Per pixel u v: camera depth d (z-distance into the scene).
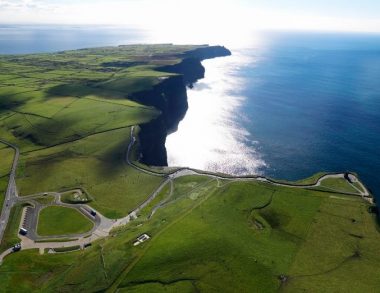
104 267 90.56
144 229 105.00
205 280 84.25
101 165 153.62
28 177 145.38
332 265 89.50
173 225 105.50
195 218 108.81
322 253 93.56
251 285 82.81
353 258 91.94
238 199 119.62
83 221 118.00
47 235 110.81
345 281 84.19
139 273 87.56
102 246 99.44
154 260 91.06
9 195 133.12
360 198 119.19
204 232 100.81
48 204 127.69
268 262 89.81
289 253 93.38
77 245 105.81
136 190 136.00
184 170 149.38
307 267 88.56
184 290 81.62
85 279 87.69
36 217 120.19
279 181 132.62
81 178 144.38
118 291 83.06
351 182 130.00
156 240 98.62
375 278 85.31
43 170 150.25
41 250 103.62
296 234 101.25
